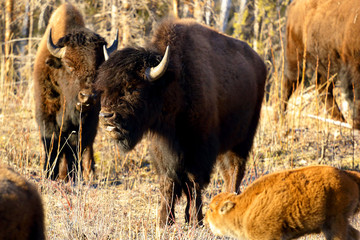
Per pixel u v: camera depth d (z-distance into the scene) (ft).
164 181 68.28
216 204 57.36
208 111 69.62
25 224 42.70
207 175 70.18
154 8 168.45
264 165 100.32
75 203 69.82
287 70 126.93
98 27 183.42
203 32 77.77
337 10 109.40
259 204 52.75
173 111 67.21
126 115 62.54
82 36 88.89
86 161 95.25
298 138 115.14
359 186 54.03
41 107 90.79
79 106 86.74
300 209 51.08
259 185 54.24
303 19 119.34
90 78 86.17
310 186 51.42
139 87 63.21
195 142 68.80
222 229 56.59
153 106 64.95
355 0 105.50
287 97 126.31
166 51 62.80
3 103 132.16
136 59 63.98
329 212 51.65
